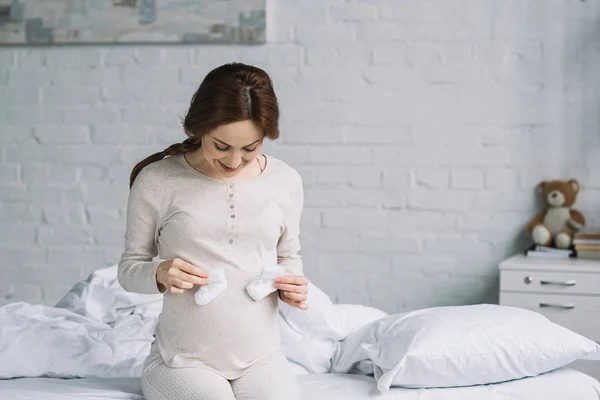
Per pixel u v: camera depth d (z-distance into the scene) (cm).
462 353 197
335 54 360
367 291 364
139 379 207
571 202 344
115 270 277
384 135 359
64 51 374
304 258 366
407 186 359
